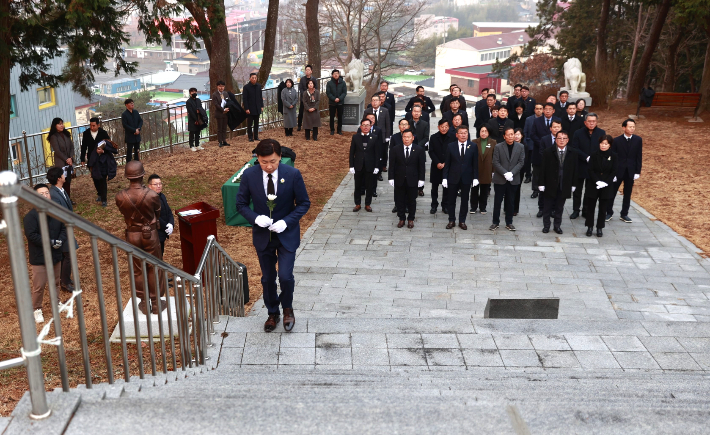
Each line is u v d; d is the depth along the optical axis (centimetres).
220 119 1719
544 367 528
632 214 1237
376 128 1250
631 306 763
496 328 615
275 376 455
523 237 1102
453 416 297
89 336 667
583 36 4053
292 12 4200
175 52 10038
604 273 912
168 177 1429
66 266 787
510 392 380
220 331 596
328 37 4412
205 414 291
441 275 903
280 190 544
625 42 3906
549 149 1090
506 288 843
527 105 1597
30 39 1170
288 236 561
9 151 1316
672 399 376
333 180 1502
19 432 268
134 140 1441
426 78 11319
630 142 1144
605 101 2516
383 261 970
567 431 289
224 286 655
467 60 10644
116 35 1261
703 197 1339
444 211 1253
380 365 527
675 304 771
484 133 1166
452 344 572
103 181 1208
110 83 6738
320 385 425
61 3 1066
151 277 631
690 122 2152
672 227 1150
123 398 304
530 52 4888
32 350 269
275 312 604
